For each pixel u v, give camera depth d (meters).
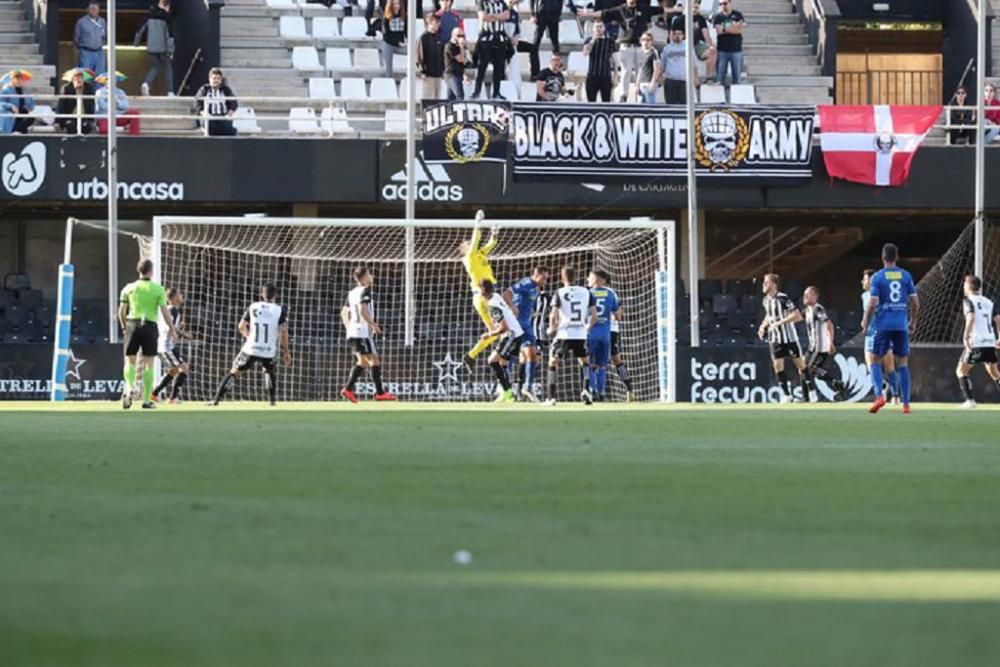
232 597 14.59
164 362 72.69
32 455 33.56
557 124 87.50
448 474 28.67
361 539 19.05
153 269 73.31
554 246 92.06
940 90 110.06
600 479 27.66
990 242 94.81
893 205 89.69
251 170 87.00
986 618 13.59
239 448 35.91
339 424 47.84
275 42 100.75
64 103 90.94
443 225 76.25
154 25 94.75
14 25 100.94
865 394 79.62
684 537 19.28
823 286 106.00
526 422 49.19
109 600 14.42
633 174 88.06
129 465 30.75
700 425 47.28
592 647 12.17
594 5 103.06
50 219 95.69
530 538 19.16
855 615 13.66
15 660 11.83
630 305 87.62
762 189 89.12
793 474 28.84
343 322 80.75
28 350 77.38
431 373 83.19
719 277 103.19
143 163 86.25
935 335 88.94
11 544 18.48
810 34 104.44
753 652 11.96
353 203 88.38
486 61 93.94
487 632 12.81
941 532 20.02
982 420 51.53
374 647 12.23
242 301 89.38
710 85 99.38
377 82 97.38
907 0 105.38
